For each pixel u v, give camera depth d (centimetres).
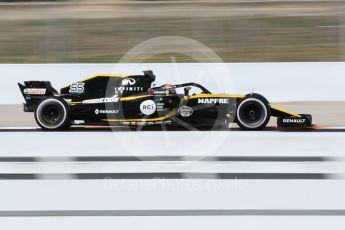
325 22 8044
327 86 4556
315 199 1886
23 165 2394
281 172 2248
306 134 3175
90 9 9131
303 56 6700
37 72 4594
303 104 4466
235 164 2394
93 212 1762
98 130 3347
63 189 2025
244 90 4594
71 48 7156
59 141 2961
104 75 3284
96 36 7662
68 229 1605
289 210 1770
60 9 9188
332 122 3656
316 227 1611
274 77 4581
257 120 3269
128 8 9156
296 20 8156
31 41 7456
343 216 1703
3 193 1980
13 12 9000
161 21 8275
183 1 9356
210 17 8369
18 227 1622
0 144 2880
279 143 2877
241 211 1766
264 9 8775
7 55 6925
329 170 2277
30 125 3588
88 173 2245
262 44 7194
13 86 4559
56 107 3288
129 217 1711
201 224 1644
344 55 6681
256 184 2075
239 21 8119
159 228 1611
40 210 1784
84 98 3297
